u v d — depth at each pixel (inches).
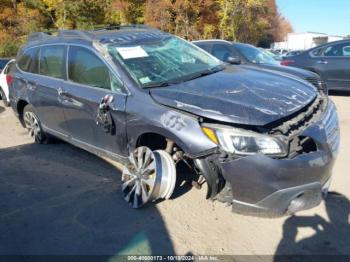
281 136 115.5
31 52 225.8
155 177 138.2
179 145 129.2
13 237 134.3
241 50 314.8
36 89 210.8
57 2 1306.6
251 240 124.8
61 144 236.7
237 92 133.6
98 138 169.9
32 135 240.1
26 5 1375.5
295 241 122.7
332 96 381.1
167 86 145.6
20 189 172.9
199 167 126.0
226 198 128.0
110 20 1401.3
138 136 144.4
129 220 140.6
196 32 1416.1
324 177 123.7
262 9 1622.8
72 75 183.5
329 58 373.7
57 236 133.3
